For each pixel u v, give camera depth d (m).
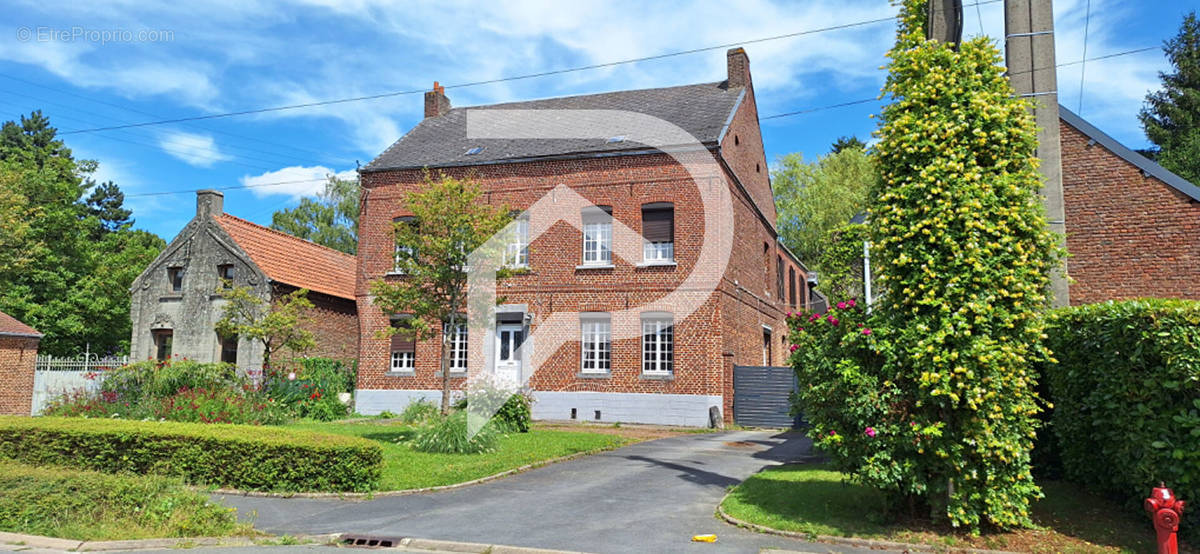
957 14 8.80
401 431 15.70
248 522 8.16
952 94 7.93
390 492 9.83
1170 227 12.79
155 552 7.09
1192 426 6.33
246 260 23.33
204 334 23.48
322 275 26.03
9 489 7.93
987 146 7.80
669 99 23.23
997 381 7.07
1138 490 6.97
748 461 12.65
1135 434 6.86
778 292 27.72
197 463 10.08
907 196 7.76
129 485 8.27
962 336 7.21
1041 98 10.05
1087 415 7.84
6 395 21.64
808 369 7.91
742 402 19.81
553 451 13.06
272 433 10.48
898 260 7.59
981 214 7.43
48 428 10.60
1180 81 38.50
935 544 6.96
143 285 24.80
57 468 9.86
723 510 8.53
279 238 26.02
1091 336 7.64
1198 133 34.38
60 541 7.28
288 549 7.22
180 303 24.12
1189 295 12.51
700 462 12.56
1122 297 12.95
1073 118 13.77
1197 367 6.22
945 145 7.75
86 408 15.68
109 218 49.25
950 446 7.22
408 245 14.61
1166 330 6.55
